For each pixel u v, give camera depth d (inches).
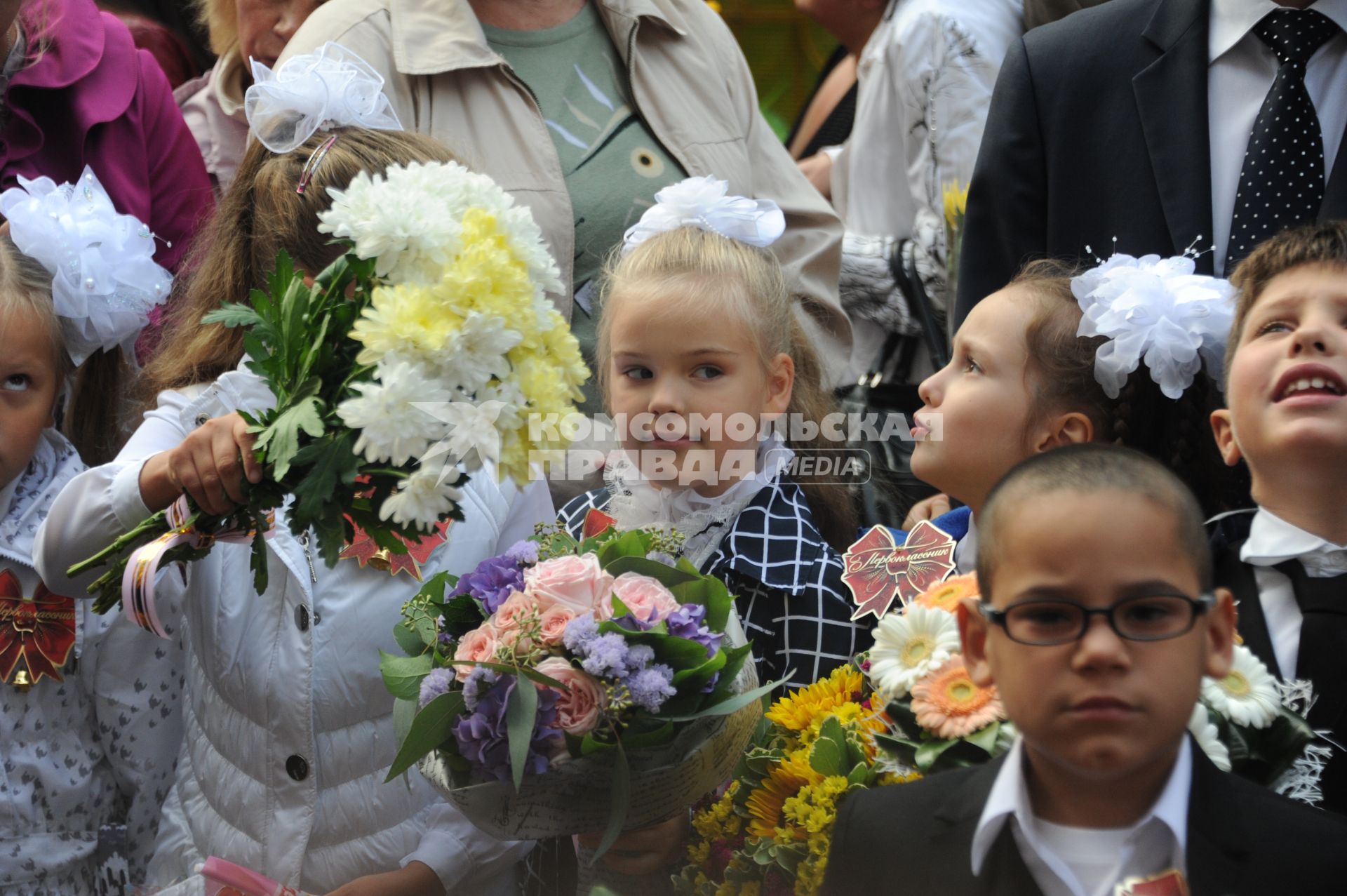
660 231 137.7
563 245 160.7
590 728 98.9
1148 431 129.2
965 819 88.0
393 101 163.9
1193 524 81.5
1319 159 141.2
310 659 123.5
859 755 102.7
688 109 174.4
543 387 98.3
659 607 106.2
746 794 109.8
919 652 102.3
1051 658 79.7
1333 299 103.5
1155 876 81.1
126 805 138.9
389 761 124.8
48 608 133.6
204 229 158.7
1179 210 146.1
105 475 124.4
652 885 113.8
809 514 135.0
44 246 137.4
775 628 126.7
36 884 130.0
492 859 123.6
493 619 106.4
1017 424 127.0
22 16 169.0
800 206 182.2
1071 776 84.1
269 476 104.2
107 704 134.2
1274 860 81.8
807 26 297.9
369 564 126.7
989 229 159.5
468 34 165.5
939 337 188.4
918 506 162.6
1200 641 80.5
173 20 262.8
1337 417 100.9
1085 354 127.1
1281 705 95.3
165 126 179.9
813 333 162.9
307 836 122.2
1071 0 187.6
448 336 93.9
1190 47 148.9
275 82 138.8
